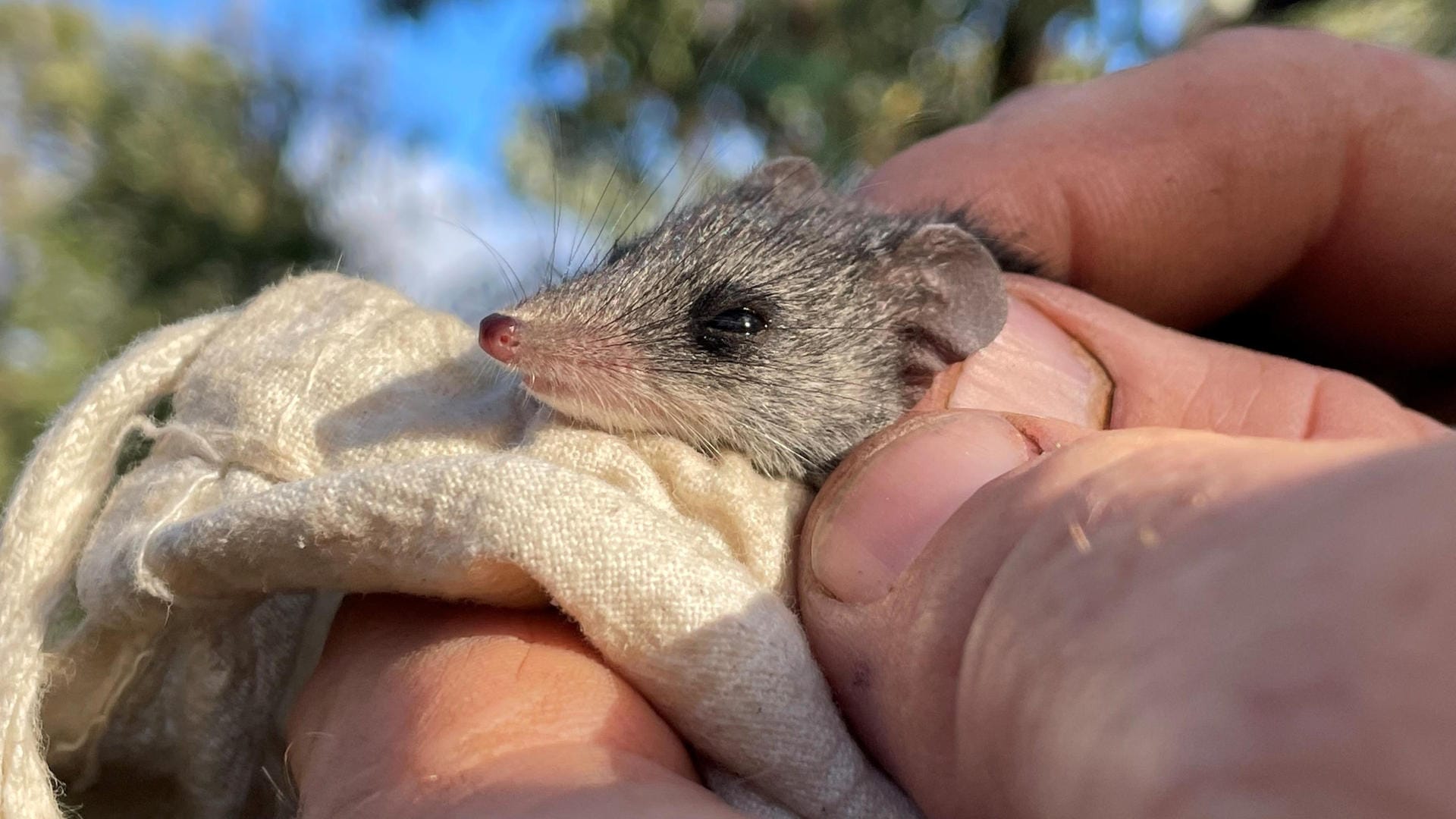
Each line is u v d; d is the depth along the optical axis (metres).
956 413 0.05
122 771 0.05
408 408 0.05
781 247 0.07
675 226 0.07
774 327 0.06
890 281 0.07
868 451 0.05
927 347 0.07
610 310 0.06
